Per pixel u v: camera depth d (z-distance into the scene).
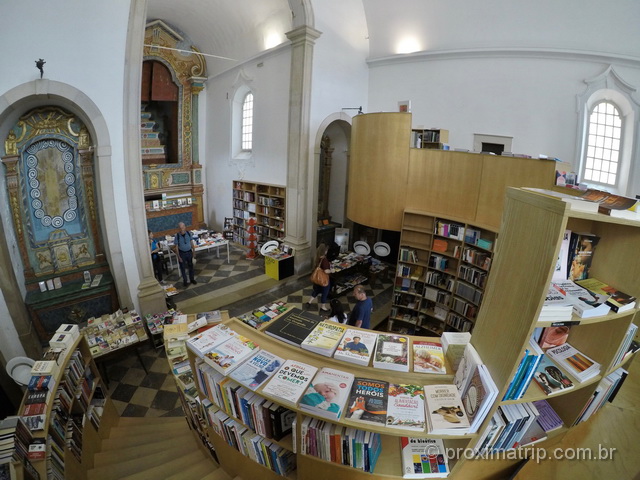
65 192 5.18
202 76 11.70
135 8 4.92
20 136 4.66
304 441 1.98
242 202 11.12
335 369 2.15
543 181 4.55
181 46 11.05
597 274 2.06
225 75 11.01
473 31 7.66
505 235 1.93
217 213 12.55
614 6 5.98
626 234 1.90
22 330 4.59
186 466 2.84
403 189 6.33
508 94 7.56
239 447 2.36
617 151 6.73
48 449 2.42
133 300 5.79
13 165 4.65
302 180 8.59
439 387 1.99
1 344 4.44
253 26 9.40
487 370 1.80
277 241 9.49
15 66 4.16
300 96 8.10
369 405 1.87
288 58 8.59
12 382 4.32
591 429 2.28
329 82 8.66
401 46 8.89
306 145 8.46
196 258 9.94
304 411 1.87
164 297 6.11
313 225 9.17
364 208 6.71
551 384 1.92
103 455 3.14
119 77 5.00
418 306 6.84
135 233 5.62
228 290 7.93
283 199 9.54
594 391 2.03
